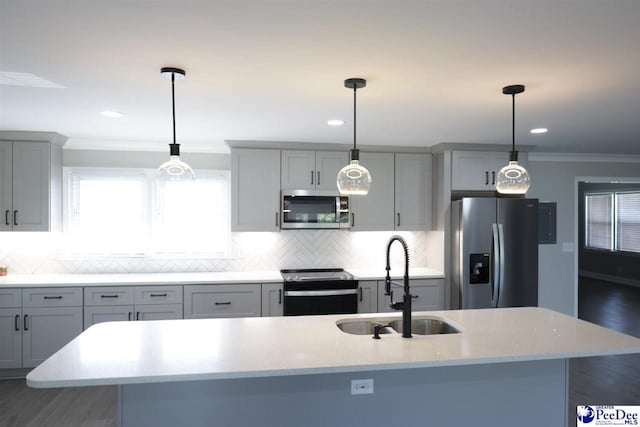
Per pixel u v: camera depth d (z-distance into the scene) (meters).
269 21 1.63
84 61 2.05
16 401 3.38
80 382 1.62
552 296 5.39
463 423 2.19
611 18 1.59
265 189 4.37
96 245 4.49
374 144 4.49
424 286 4.40
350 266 4.86
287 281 4.07
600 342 2.15
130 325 2.45
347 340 2.17
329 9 1.53
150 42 1.83
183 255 4.60
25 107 2.96
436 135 3.98
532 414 2.26
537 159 5.32
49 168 4.01
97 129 3.77
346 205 4.46
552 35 1.75
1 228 3.94
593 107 2.91
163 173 2.18
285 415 2.04
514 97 2.56
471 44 1.85
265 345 2.07
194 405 1.98
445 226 4.46
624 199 9.01
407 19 1.61
